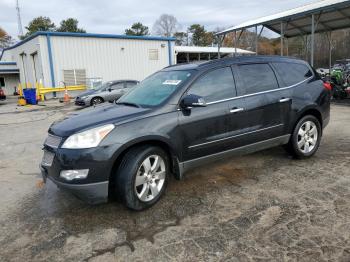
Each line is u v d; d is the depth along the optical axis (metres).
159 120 3.77
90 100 15.45
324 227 3.18
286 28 18.73
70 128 3.62
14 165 6.02
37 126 10.76
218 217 3.50
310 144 5.34
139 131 3.60
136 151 3.64
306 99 5.12
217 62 4.46
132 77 26.50
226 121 4.27
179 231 3.26
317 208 3.57
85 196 3.45
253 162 5.28
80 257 2.92
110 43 25.06
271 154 5.66
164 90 4.24
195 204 3.84
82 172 3.38
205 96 4.18
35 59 25.22
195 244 3.01
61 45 23.12
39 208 3.97
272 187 4.23
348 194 3.90
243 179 4.57
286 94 4.91
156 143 3.86
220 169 5.01
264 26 18.47
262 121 4.65
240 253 2.84
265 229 3.21
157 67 27.69
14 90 35.06
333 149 5.86
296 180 4.43
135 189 3.59
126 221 3.53
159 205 3.86
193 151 4.05
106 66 25.14
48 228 3.47
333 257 2.71
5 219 3.72
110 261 2.83
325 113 5.45
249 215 3.51
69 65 23.58
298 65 5.35
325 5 12.69
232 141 4.37
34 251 3.05
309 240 2.97
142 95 4.50
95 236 3.25
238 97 4.43
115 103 4.66
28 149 7.30
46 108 17.11
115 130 3.51
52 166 3.57
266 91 4.73
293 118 5.00
